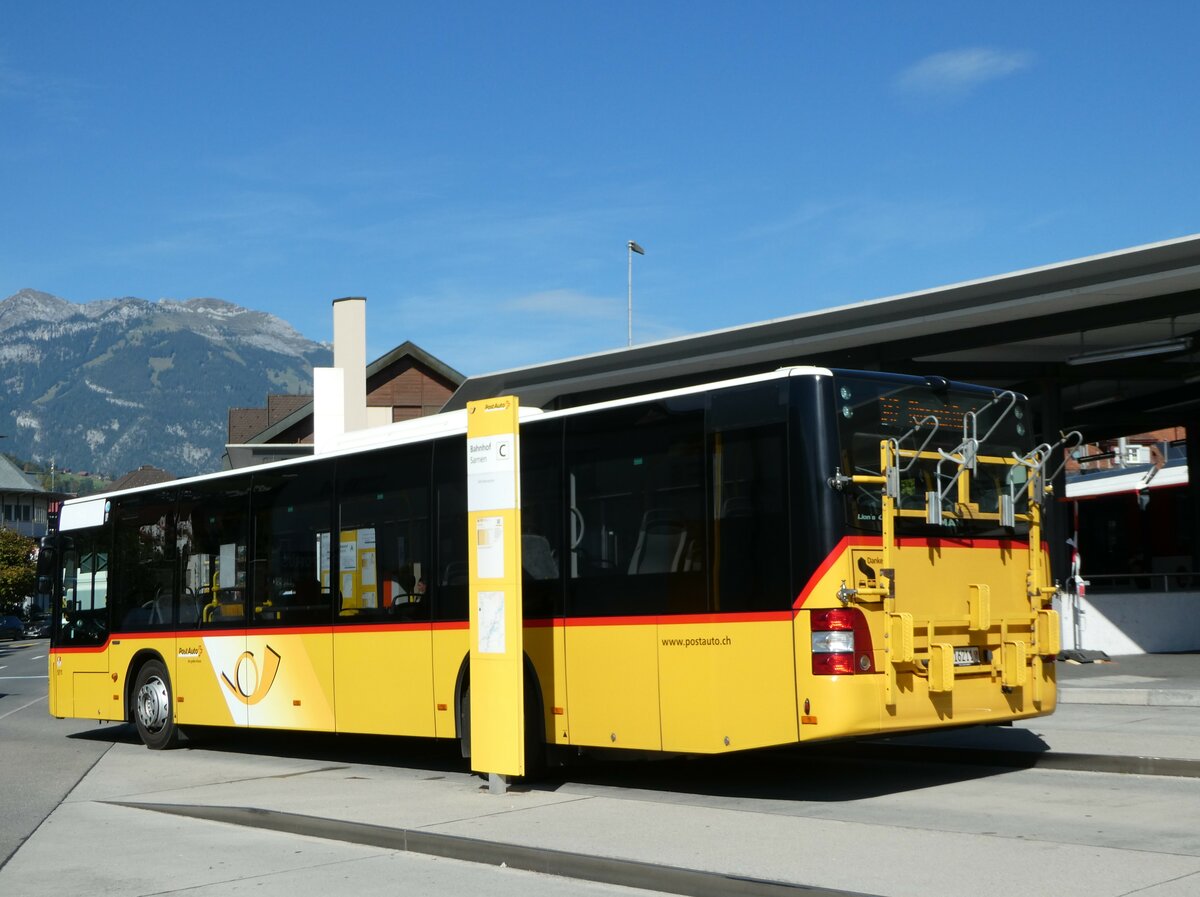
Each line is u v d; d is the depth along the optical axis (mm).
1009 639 11070
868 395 10445
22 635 90250
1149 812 9266
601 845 8500
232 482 16078
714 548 10578
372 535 13977
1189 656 24328
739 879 7156
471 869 8562
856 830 8734
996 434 11414
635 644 11094
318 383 40188
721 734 10414
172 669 16828
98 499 18344
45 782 14055
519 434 11633
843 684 9797
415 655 13281
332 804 10984
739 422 10531
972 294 20812
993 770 11953
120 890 8336
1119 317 20547
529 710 11984
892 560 10164
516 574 11016
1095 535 36812
